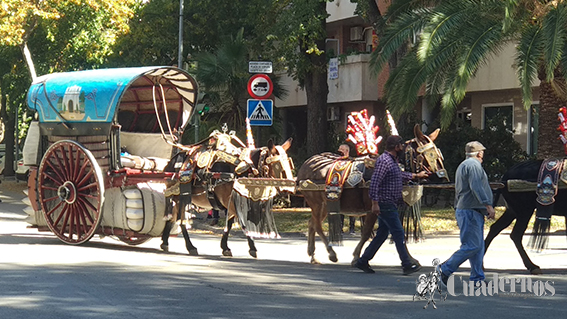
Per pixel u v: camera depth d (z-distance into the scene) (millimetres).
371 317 7906
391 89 18375
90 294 8969
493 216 9516
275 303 8586
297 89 31750
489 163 22141
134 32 31344
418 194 11062
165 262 12000
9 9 27172
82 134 14312
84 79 14430
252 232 12570
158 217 13891
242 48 29188
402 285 10008
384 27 20625
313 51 24047
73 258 12219
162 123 15469
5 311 7977
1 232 17172
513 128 24578
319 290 9523
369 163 11500
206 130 28938
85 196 14195
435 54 16812
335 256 12062
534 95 23922
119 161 13953
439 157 11156
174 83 15023
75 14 30812
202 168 13258
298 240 17078
